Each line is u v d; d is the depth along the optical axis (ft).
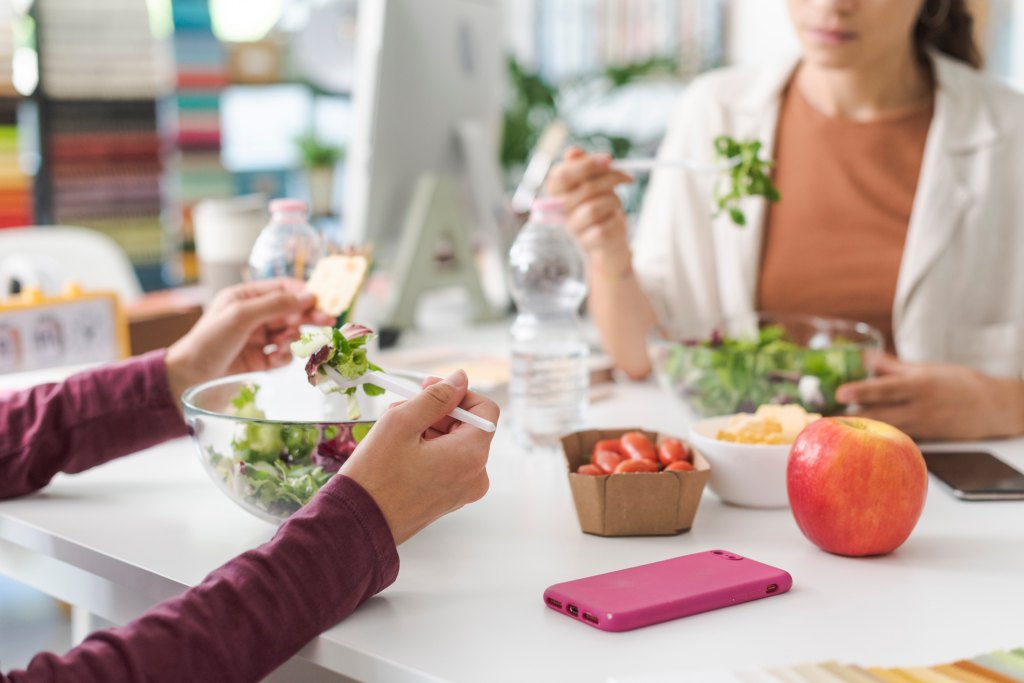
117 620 3.14
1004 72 13.76
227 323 3.74
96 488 3.67
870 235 5.64
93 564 3.09
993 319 5.57
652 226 6.15
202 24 11.76
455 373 2.91
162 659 2.26
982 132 5.50
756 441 3.50
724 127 5.91
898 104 5.69
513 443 4.27
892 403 4.15
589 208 5.04
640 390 5.20
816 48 5.13
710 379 4.15
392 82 6.93
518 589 2.77
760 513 3.39
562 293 4.33
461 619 2.58
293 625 2.42
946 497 3.53
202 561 2.97
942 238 5.43
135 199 11.21
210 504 3.49
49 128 10.64
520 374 4.21
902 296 5.50
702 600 2.60
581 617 2.56
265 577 2.43
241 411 3.46
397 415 2.70
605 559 2.98
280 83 14.07
